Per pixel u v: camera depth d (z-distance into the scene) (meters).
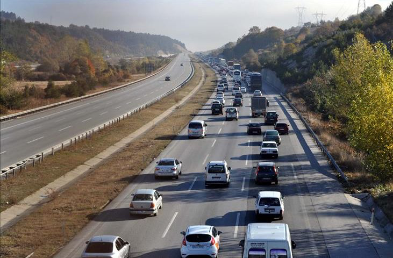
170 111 97.94
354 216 31.33
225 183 39.66
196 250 23.31
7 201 37.72
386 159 38.16
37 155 52.62
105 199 37.16
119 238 23.56
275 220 30.62
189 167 48.22
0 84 96.44
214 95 131.62
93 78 165.88
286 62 174.12
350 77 64.69
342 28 167.75
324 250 25.25
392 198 33.91
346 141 64.75
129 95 127.06
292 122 79.19
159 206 33.50
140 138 66.62
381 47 62.38
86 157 54.56
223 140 63.81
